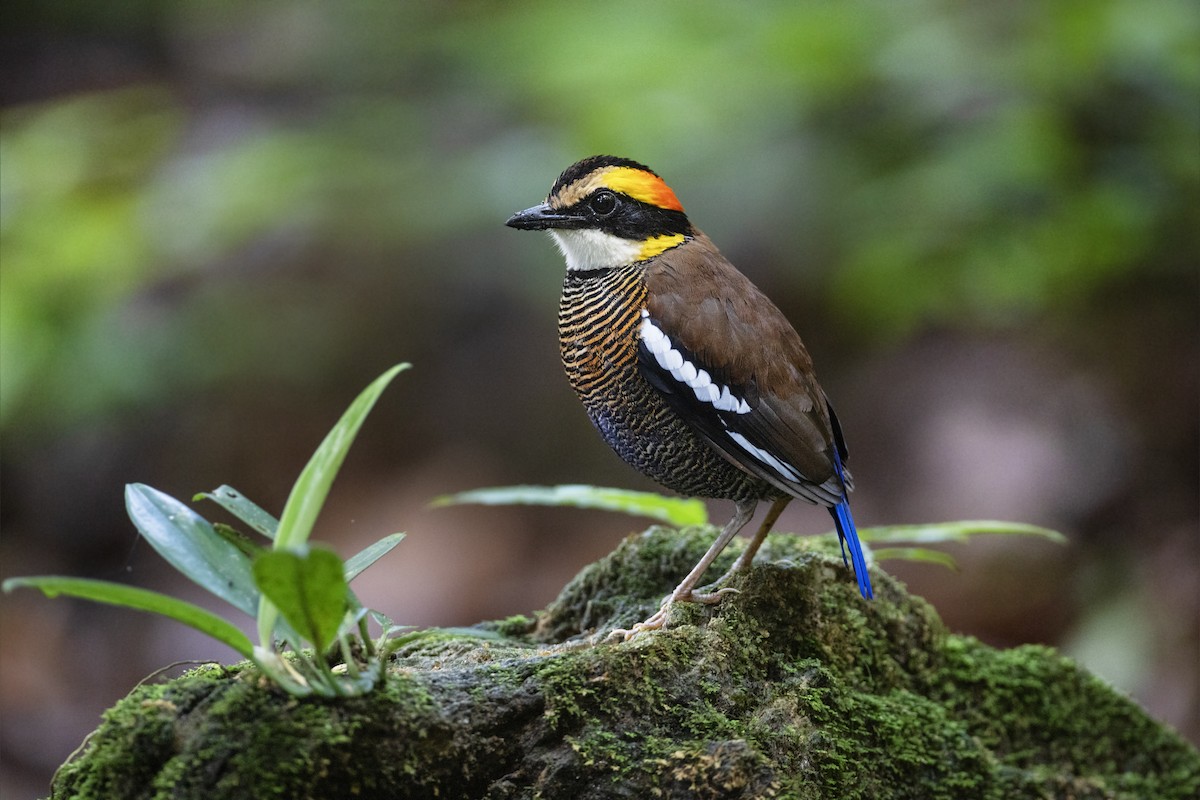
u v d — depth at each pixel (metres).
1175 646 11.96
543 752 5.40
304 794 4.91
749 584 6.47
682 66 14.02
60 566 15.32
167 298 15.27
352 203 14.65
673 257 7.31
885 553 7.30
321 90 17.69
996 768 6.72
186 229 14.55
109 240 14.41
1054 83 12.92
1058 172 12.62
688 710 5.73
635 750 5.48
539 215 7.37
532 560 14.30
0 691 13.38
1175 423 13.64
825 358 15.41
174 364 14.76
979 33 13.49
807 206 13.43
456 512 14.82
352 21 17.73
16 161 15.60
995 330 14.91
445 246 14.89
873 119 13.66
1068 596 12.85
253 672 5.10
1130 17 12.77
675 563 7.45
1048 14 13.13
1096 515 13.33
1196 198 13.05
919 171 12.91
